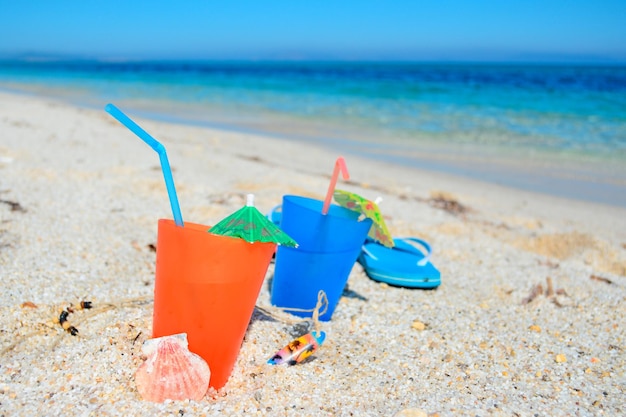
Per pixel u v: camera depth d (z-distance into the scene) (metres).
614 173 1.75
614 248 1.01
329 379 0.54
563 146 2.13
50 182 1.10
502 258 0.93
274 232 0.47
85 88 4.75
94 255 0.76
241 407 0.48
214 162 1.51
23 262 0.70
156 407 0.47
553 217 1.29
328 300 0.65
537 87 4.39
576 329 0.69
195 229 0.48
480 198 1.42
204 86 4.99
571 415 0.52
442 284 0.80
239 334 0.49
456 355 0.61
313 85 5.03
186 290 0.47
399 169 1.74
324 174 1.54
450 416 0.50
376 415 0.49
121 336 0.55
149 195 1.09
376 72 9.11
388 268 0.78
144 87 4.89
